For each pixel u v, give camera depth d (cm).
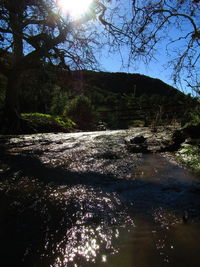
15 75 863
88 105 1412
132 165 276
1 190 190
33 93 1231
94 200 168
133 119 1566
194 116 479
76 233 119
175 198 168
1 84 1280
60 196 177
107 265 93
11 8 600
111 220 134
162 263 94
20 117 859
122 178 224
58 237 116
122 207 154
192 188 187
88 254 101
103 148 396
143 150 363
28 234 119
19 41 905
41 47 720
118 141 466
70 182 213
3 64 871
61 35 741
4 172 247
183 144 363
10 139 535
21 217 140
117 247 106
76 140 506
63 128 950
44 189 193
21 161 302
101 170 256
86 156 333
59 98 1548
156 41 416
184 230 121
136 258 97
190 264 93
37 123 892
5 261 97
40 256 100
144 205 157
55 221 134
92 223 131
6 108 848
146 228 124
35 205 159
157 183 205
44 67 808
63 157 327
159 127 633
